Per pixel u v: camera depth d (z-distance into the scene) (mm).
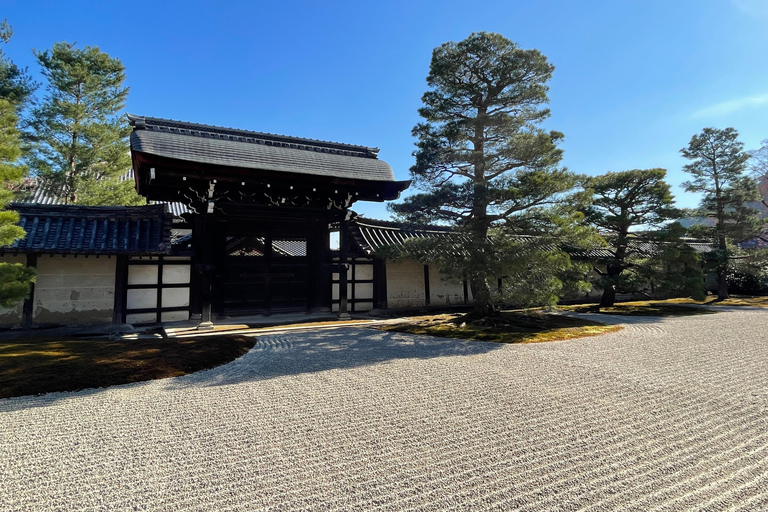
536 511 2598
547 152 9695
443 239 9750
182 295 11617
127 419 4184
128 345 7449
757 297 21734
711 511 2596
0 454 3412
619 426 3990
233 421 4129
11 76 13766
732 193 20141
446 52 10266
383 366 6344
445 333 9484
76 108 15078
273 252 13172
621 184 16125
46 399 4793
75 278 10039
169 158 9359
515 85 10461
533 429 3916
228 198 11039
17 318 9539
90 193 15625
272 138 12523
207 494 2797
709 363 6559
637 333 9633
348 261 14211
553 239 9852
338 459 3309
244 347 7711
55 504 2686
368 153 13594
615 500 2723
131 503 2689
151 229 10273
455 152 10172
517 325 10633
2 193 6277
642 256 17219
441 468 3160
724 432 3850
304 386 5305
